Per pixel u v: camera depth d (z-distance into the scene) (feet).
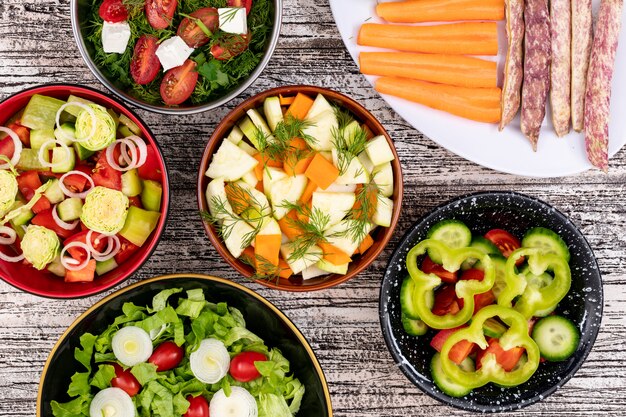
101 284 2.66
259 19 2.73
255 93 2.93
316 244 2.73
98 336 2.72
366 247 2.79
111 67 2.73
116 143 2.69
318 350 2.98
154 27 2.68
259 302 2.69
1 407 2.96
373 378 2.99
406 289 2.85
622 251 3.00
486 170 2.97
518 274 2.83
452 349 2.85
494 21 2.83
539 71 2.78
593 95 2.79
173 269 2.94
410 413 3.00
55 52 2.89
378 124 2.70
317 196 2.69
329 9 2.90
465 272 2.89
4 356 2.94
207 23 2.66
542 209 2.80
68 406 2.69
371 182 2.72
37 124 2.65
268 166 2.72
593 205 2.99
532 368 2.78
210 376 2.69
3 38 2.87
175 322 2.71
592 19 2.82
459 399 2.82
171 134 2.92
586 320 2.85
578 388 3.02
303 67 2.93
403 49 2.81
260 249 2.69
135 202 2.72
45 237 2.62
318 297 2.97
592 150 2.83
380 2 2.81
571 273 2.87
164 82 2.71
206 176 2.71
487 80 2.81
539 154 2.87
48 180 2.67
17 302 2.93
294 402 2.81
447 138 2.85
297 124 2.68
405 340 2.88
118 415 2.68
